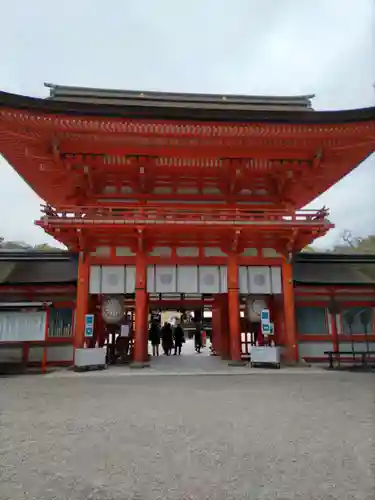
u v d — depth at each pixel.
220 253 18.80
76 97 21.69
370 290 20.77
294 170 19.31
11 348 17.91
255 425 6.90
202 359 22.11
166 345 26.61
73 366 16.77
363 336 20.25
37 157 17.81
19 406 8.65
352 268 22.47
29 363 17.98
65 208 17.55
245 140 17.56
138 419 7.35
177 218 17.47
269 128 16.86
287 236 18.52
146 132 16.80
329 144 17.89
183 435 6.26
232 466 4.89
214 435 6.26
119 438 6.11
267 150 18.30
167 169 19.20
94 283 17.88
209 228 17.48
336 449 5.55
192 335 49.38
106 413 7.89
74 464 4.98
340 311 20.42
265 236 18.73
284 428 6.69
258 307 19.69
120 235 17.94
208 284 18.42
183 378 13.71
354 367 17.23
